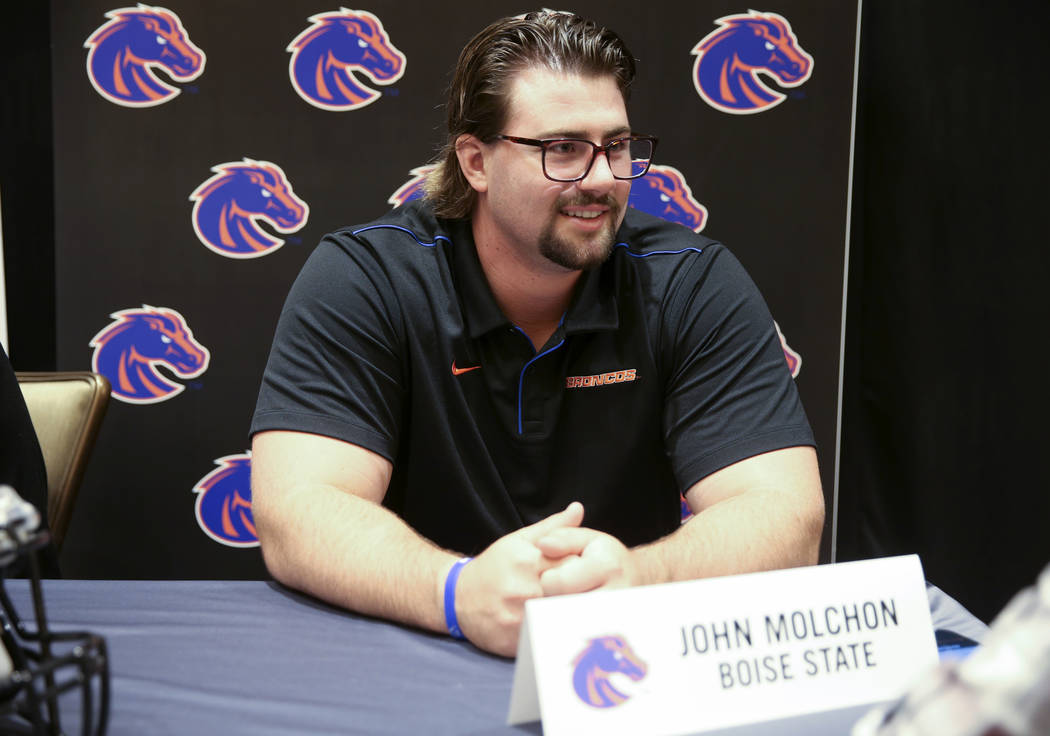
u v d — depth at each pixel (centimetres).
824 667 73
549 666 66
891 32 221
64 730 64
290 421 116
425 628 88
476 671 78
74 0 198
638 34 208
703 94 211
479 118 124
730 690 70
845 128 214
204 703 69
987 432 226
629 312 135
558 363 134
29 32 197
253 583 101
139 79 200
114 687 72
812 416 219
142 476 209
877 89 224
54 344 205
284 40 202
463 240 134
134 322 205
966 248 224
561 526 88
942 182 223
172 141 202
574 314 132
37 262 202
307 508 101
